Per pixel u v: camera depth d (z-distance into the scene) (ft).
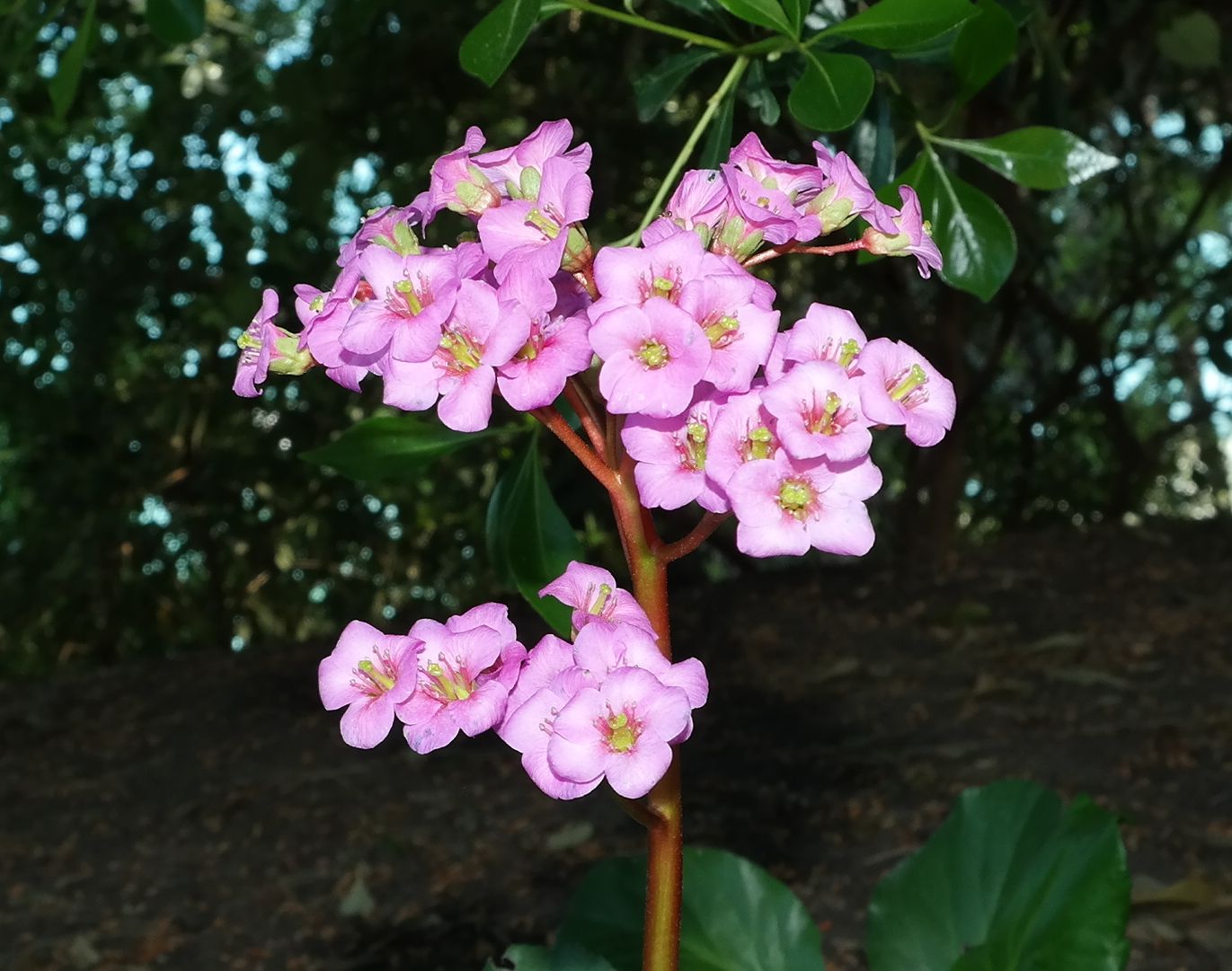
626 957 6.93
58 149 22.66
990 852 6.98
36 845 15.01
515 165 4.47
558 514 5.91
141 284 22.43
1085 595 20.01
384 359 4.05
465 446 6.03
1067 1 14.48
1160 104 25.23
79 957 12.10
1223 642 17.20
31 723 19.29
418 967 11.35
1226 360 24.81
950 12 5.12
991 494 30.30
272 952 11.90
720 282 3.84
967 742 14.69
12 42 13.20
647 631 3.92
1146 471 29.19
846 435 3.71
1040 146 5.98
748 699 17.03
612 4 17.84
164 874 13.94
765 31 6.49
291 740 17.80
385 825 14.52
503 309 3.85
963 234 6.02
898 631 19.21
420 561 26.27
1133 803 12.60
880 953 6.91
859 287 24.38
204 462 24.38
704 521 4.26
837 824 12.89
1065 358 35.24
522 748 3.83
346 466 5.96
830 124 5.09
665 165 20.42
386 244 4.39
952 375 23.07
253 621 27.66
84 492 24.06
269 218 22.98
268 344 4.30
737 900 7.11
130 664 22.65
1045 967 5.90
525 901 12.35
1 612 25.00
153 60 20.84
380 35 19.12
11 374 23.25
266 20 24.73
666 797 4.37
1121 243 28.22
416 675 3.97
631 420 3.91
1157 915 10.32
